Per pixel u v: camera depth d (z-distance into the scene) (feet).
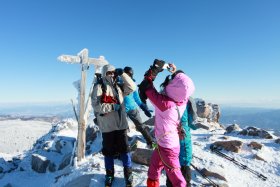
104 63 25.38
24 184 32.86
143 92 13.71
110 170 17.47
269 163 25.36
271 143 31.83
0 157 44.14
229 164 24.39
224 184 19.13
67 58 24.52
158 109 13.89
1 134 328.29
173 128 13.70
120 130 17.22
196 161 23.45
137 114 23.49
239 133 36.83
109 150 17.34
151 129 32.32
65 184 20.75
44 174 34.73
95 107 16.96
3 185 32.94
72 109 25.58
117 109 17.06
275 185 21.07
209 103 54.85
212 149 27.43
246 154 26.94
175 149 13.65
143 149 21.85
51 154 38.37
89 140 37.70
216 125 49.37
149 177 14.78
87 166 21.70
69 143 39.93
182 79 13.30
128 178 17.04
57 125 46.55
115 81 17.53
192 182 19.21
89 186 18.16
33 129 390.42
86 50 24.97
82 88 25.14
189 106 16.42
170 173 13.64
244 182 21.21
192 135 36.27
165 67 13.83
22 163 38.47
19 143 248.73
